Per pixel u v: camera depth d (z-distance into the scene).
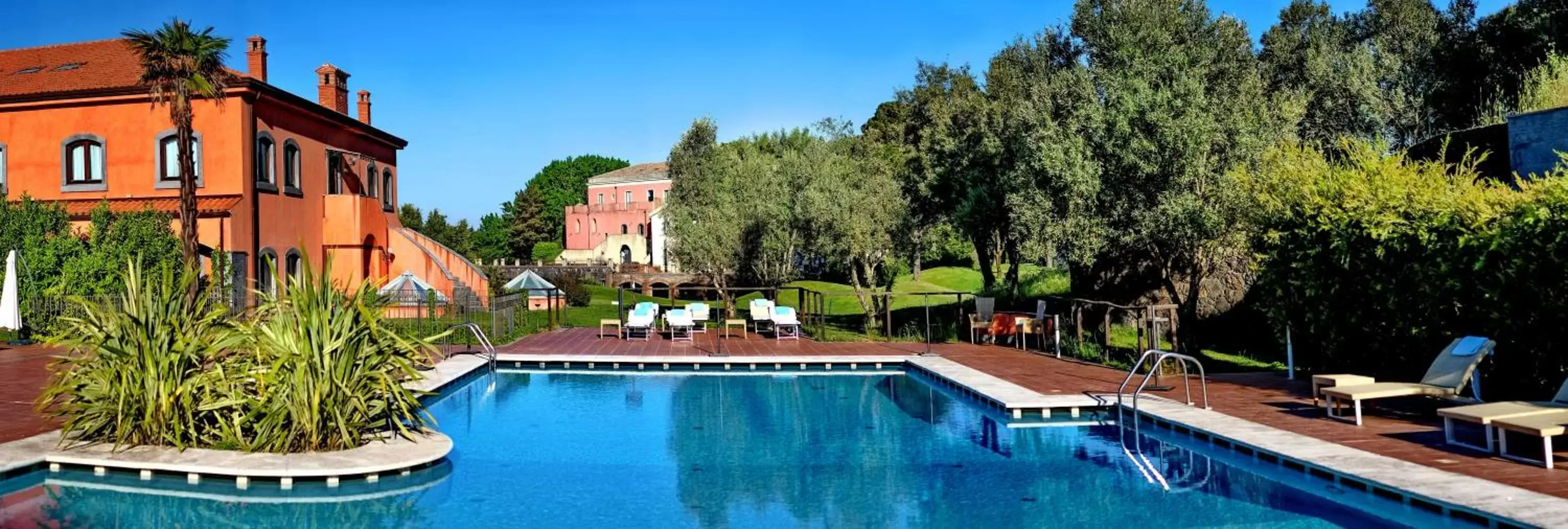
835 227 24.53
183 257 21.53
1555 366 9.15
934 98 32.50
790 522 7.20
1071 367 15.62
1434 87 28.92
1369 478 7.16
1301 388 12.23
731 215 31.84
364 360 9.22
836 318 30.61
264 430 8.70
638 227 79.94
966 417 11.97
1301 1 36.44
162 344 8.89
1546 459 7.28
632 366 17.48
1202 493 7.78
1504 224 9.25
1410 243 10.65
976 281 47.09
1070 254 16.53
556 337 22.30
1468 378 9.26
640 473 8.88
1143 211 14.88
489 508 7.65
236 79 24.42
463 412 12.56
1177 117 14.49
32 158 26.02
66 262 21.31
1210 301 18.59
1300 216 12.32
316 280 9.95
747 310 34.41
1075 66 16.98
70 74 27.03
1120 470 8.73
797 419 11.95
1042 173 16.30
